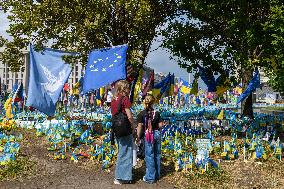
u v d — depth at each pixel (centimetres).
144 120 829
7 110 1834
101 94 2353
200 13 1570
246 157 1057
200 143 934
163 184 810
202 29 1672
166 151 1077
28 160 974
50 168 920
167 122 1569
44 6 1470
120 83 789
